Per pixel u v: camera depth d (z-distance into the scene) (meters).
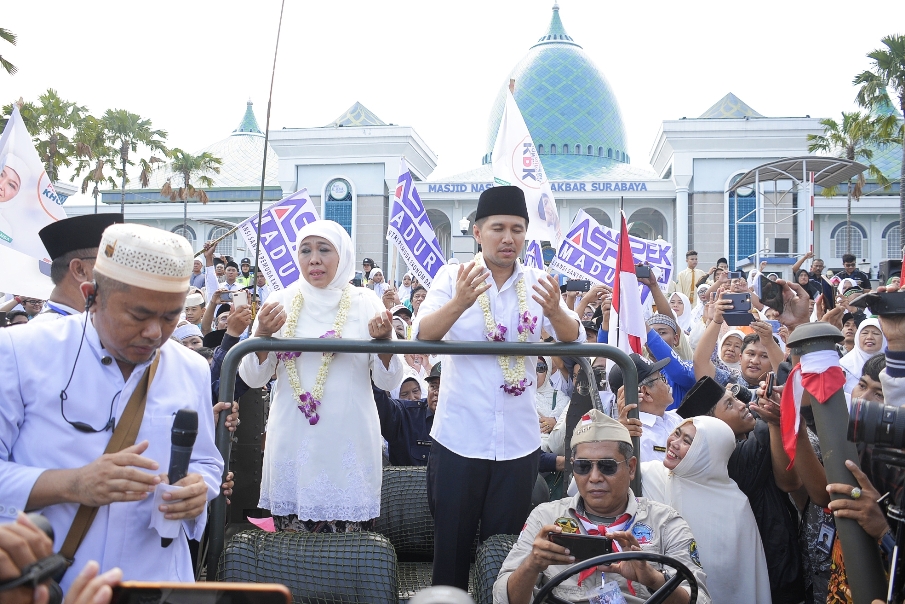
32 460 2.39
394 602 3.33
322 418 3.71
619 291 4.72
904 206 24.50
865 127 27.33
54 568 1.69
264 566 3.36
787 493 4.45
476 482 3.57
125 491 2.23
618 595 3.02
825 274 20.39
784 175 22.77
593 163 45.59
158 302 2.32
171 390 2.61
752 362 6.04
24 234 5.39
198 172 38.00
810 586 4.27
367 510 3.74
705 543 4.00
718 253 35.84
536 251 7.55
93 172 31.52
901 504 2.42
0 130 27.67
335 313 3.92
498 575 3.21
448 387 3.67
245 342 3.49
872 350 4.88
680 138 35.75
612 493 3.27
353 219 38.03
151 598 1.66
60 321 2.53
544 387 6.37
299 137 38.16
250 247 6.93
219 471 2.76
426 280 7.32
